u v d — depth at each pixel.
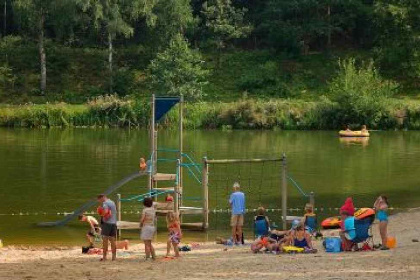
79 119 96.38
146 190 45.28
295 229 26.31
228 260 24.23
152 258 25.25
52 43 121.25
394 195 44.00
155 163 37.38
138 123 96.44
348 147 72.19
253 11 129.88
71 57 117.50
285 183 34.81
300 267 21.69
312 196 34.75
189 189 46.50
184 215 38.53
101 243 30.17
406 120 95.50
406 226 32.44
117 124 96.44
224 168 56.16
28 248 29.64
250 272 21.02
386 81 107.06
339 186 47.38
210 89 110.81
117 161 59.22
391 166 57.12
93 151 66.69
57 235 33.06
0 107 98.56
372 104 95.81
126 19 116.56
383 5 114.31
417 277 19.02
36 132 88.06
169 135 85.69
